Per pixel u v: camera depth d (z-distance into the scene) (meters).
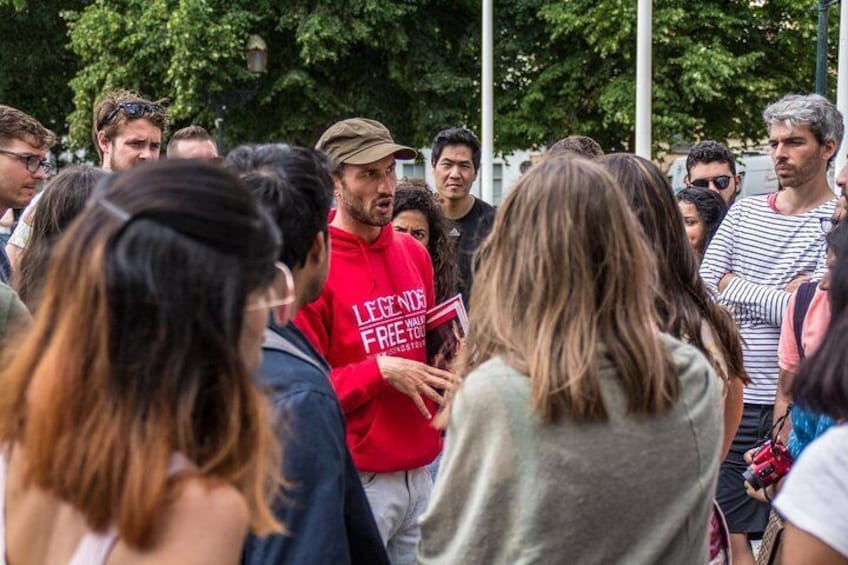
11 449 1.22
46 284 1.18
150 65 16.41
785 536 1.53
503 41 17.05
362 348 2.85
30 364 1.17
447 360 2.94
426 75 16.70
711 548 2.32
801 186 3.67
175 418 1.10
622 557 1.61
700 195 4.46
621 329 1.63
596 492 1.58
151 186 1.12
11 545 1.20
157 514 1.09
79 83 16.58
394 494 2.87
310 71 16.97
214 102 16.20
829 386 1.57
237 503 1.14
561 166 1.73
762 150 19.52
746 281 3.62
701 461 1.67
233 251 1.13
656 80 15.35
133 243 1.09
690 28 15.34
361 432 2.80
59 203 2.80
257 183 1.83
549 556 1.58
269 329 1.79
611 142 16.94
